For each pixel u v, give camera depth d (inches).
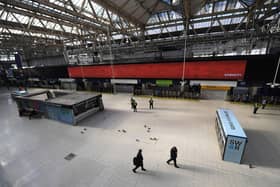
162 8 530.6
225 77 550.9
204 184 214.7
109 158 281.4
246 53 615.5
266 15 432.8
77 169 255.1
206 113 499.5
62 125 447.8
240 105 572.1
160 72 663.8
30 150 319.9
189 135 355.3
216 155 277.7
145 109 565.6
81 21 506.3
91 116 514.9
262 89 563.2
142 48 773.3
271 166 246.7
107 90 916.0
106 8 407.8
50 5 356.8
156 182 221.1
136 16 547.5
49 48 1033.5
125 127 414.9
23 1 358.3
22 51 1173.7
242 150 243.4
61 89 1090.7
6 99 843.4
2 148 334.6
